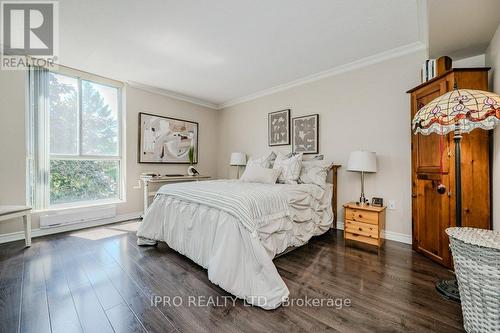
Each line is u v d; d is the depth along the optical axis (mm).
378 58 2781
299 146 3609
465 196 1865
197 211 2049
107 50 2670
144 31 2281
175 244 2240
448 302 1478
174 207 2330
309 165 3086
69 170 3277
